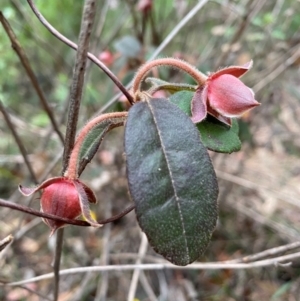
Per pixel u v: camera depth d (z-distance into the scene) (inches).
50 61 14.3
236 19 11.6
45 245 11.1
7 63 12.7
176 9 12.4
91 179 11.1
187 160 3.8
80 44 3.8
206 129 4.4
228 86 4.2
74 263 10.5
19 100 13.7
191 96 4.4
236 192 12.3
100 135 4.3
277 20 12.1
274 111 13.1
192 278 10.3
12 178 12.3
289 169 13.4
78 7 14.9
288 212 11.9
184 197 3.7
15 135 7.4
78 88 3.9
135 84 4.1
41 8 13.6
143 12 10.3
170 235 3.6
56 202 3.9
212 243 10.9
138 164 3.7
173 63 4.3
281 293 9.2
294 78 13.2
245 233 11.2
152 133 3.8
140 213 3.6
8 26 5.9
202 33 13.2
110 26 13.7
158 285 10.3
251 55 11.7
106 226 10.9
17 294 9.7
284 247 6.4
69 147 4.2
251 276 10.3
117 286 10.2
